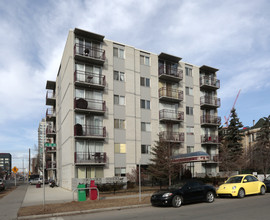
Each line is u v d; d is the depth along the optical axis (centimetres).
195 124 3531
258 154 3797
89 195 1673
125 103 2923
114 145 2775
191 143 3431
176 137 3203
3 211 1292
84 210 1217
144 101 3084
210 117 3719
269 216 981
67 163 2720
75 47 2658
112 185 2131
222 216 1002
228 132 4500
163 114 3138
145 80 3131
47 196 1977
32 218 1100
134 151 2895
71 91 2628
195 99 3594
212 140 3584
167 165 2388
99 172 2636
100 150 2683
